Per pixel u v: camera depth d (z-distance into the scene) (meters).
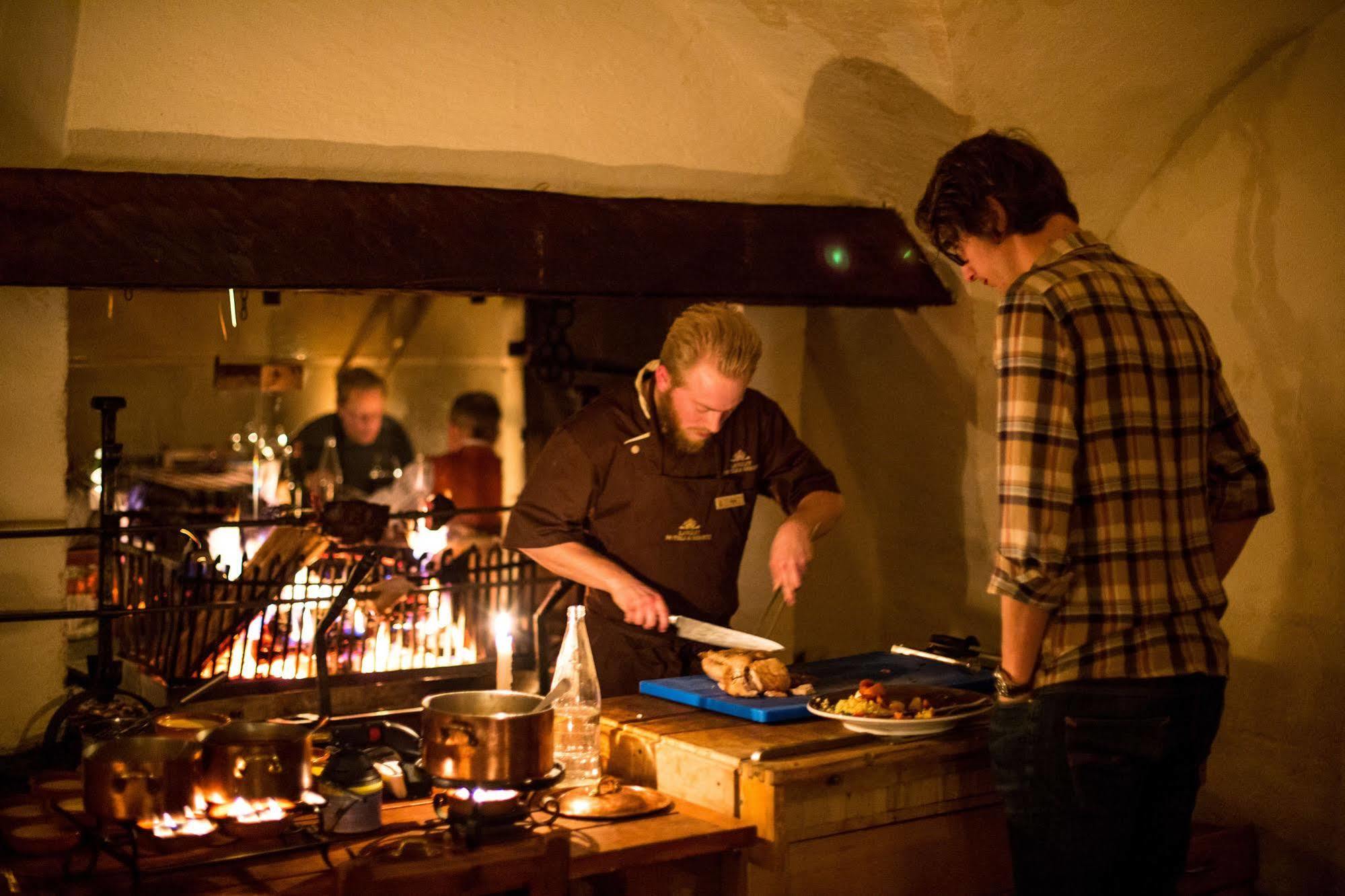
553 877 1.75
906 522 3.68
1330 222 2.43
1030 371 1.72
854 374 3.67
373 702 2.70
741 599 3.75
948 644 2.59
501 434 5.94
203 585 2.62
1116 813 1.76
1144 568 1.73
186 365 5.16
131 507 4.06
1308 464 2.51
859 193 3.14
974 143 1.89
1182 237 2.75
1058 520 1.69
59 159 2.41
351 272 2.56
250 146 2.53
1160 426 1.76
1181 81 2.57
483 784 1.80
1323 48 2.42
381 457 5.56
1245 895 2.61
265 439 5.34
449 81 2.61
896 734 2.03
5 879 1.79
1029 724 1.78
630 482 2.54
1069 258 1.81
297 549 2.83
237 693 2.58
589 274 2.78
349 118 2.57
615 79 2.76
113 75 2.35
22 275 2.31
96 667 2.57
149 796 1.73
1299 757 2.56
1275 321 2.56
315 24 2.44
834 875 1.95
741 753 1.94
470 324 5.89
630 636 2.58
